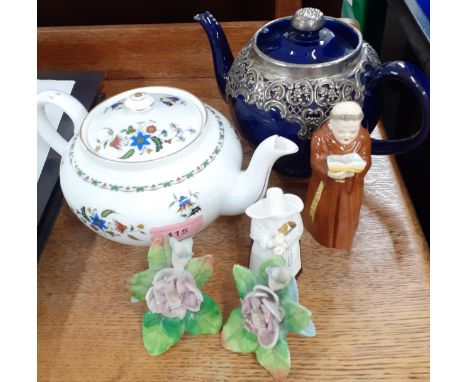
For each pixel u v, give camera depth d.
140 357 0.46
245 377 0.44
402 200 0.58
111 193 0.45
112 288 0.51
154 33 0.75
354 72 0.50
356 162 0.45
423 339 0.46
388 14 0.75
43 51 0.77
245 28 0.76
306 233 0.56
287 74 0.49
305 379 0.43
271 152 0.46
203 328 0.46
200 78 0.78
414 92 0.47
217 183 0.47
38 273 0.53
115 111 0.48
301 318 0.40
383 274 0.51
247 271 0.42
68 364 0.45
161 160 0.44
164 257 0.43
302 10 0.51
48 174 0.59
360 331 0.47
